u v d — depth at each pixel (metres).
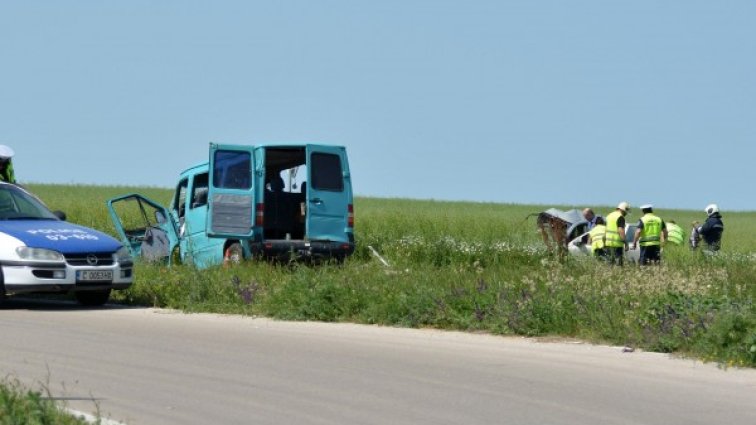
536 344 22.86
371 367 19.61
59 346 21.61
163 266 39.19
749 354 20.20
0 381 17.11
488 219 65.81
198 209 42.75
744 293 28.81
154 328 24.86
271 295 29.19
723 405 16.56
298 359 20.45
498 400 16.73
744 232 87.00
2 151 33.78
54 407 14.71
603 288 26.91
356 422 15.13
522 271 34.09
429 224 57.66
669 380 18.64
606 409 16.17
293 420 15.22
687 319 22.25
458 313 25.88
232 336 23.66
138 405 16.11
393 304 26.72
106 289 29.88
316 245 41.25
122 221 58.50
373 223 58.06
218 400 16.53
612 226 44.91
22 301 31.45
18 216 31.20
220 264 39.25
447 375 18.86
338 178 42.31
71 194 102.06
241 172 40.81
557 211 53.62
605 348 22.25
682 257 47.31
